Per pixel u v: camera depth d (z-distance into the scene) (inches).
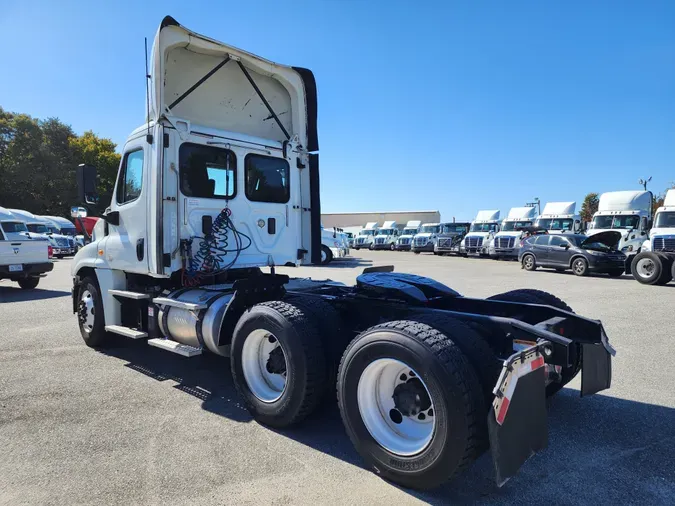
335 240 954.1
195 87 210.8
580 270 673.6
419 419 117.2
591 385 141.3
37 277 529.0
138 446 136.2
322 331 146.6
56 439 140.6
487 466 125.3
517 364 105.8
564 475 119.9
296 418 140.6
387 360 116.7
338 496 110.3
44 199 1866.4
